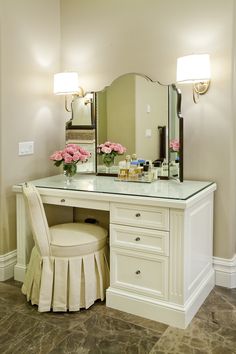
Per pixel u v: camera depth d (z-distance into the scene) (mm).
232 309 2594
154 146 3064
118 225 2529
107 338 2256
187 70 2682
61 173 3629
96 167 3365
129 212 2477
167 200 2316
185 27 2914
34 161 3326
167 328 2363
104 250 2721
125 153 3217
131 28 3135
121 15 3172
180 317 2352
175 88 2922
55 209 3207
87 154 3150
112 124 3262
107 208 2570
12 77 3039
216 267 2979
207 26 2832
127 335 2287
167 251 2365
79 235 2707
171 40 2979
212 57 2834
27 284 2727
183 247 2318
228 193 2883
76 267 2549
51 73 3455
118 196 2488
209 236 2859
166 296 2406
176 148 2926
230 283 2932
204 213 2711
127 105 3184
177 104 2904
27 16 3146
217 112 2854
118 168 3256
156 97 3041
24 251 3021
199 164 2967
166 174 3037
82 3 3359
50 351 2127
